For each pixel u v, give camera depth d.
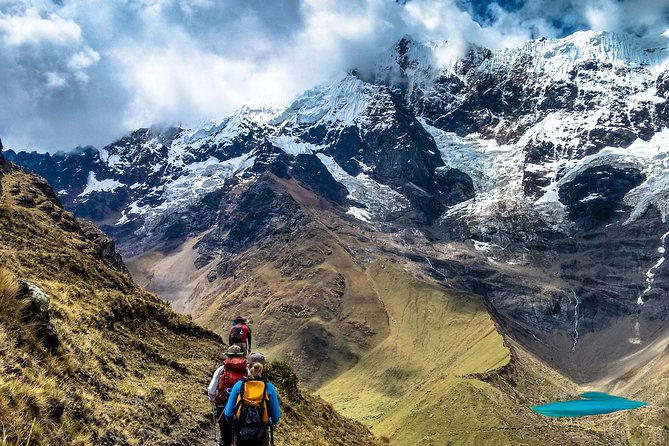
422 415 165.38
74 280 41.19
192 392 28.97
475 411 159.00
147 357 31.84
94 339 25.75
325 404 54.28
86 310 32.44
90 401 17.14
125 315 39.38
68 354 18.75
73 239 74.06
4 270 17.48
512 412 161.12
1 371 13.70
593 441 160.38
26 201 93.25
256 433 11.55
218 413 12.49
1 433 11.61
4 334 15.61
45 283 33.62
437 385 185.50
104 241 110.44
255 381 11.92
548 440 150.00
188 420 23.34
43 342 17.47
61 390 15.67
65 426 14.33
